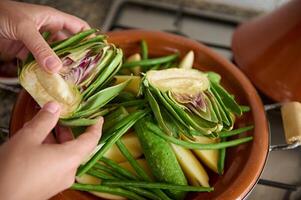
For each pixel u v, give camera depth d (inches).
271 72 17.0
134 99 14.6
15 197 10.7
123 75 15.6
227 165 14.4
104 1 22.7
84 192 13.9
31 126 11.6
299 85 16.5
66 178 11.9
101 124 12.9
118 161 14.4
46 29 15.8
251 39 17.9
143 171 13.9
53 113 11.9
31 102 14.8
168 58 16.8
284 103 16.2
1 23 14.2
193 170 14.0
